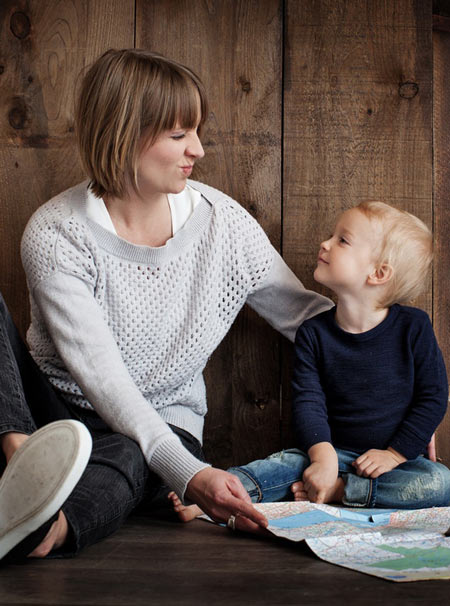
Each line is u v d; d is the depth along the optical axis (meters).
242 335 1.90
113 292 1.52
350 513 1.41
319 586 0.98
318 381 1.71
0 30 1.87
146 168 1.45
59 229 1.50
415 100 1.88
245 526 1.26
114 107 1.41
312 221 1.88
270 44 1.88
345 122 1.88
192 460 1.23
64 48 1.87
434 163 1.92
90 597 0.93
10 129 1.88
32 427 1.17
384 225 1.66
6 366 1.17
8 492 1.00
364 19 1.88
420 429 1.63
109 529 1.20
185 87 1.42
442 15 1.93
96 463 1.23
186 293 1.59
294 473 1.61
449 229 1.92
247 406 1.90
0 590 0.96
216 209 1.63
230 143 1.88
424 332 1.68
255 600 0.92
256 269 1.67
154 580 1.00
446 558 1.09
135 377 1.58
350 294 1.69
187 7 1.87
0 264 1.89
